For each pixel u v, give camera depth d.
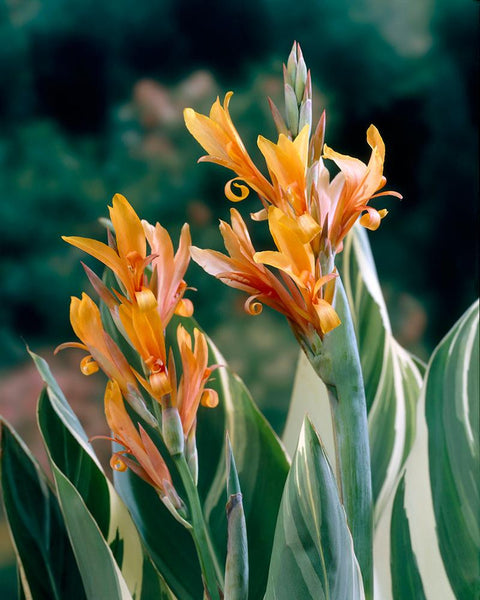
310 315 1.09
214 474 1.29
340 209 1.08
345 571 1.07
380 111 6.59
